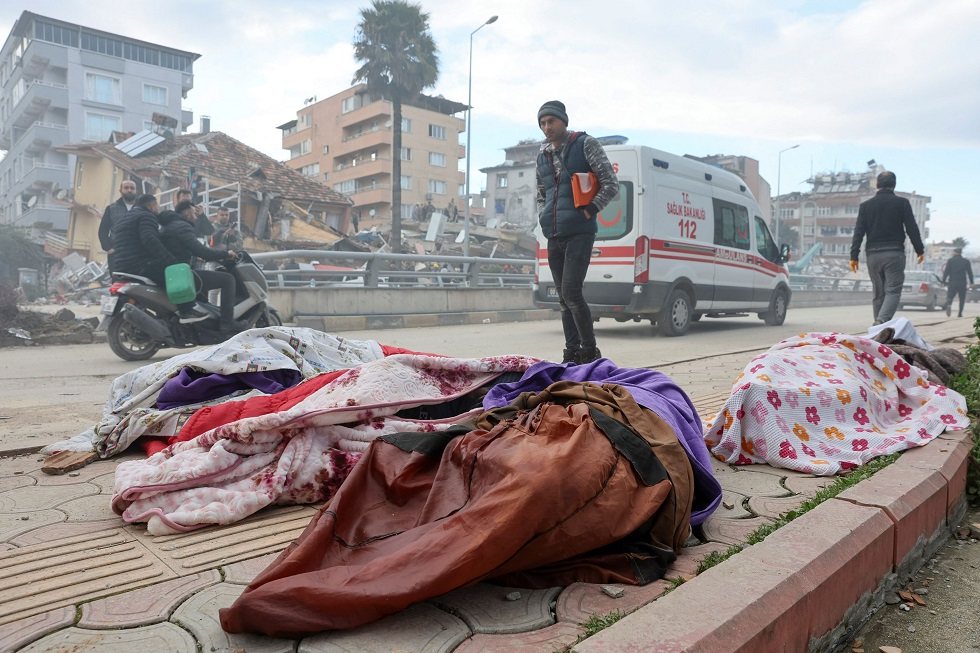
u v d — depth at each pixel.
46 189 58.47
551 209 6.04
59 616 1.81
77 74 58.28
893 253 8.51
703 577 1.84
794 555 1.99
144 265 7.83
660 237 10.20
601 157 5.83
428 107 70.19
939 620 2.20
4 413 4.84
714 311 11.52
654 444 2.34
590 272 10.34
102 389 6.08
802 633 1.82
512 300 15.52
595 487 2.00
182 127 64.06
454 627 1.74
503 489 1.92
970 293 34.59
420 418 3.30
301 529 2.46
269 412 3.14
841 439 3.38
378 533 2.04
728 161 80.06
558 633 1.71
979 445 3.30
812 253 48.69
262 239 28.38
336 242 30.19
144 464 2.71
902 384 4.01
